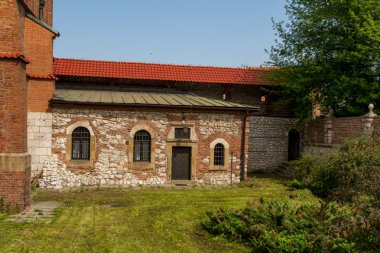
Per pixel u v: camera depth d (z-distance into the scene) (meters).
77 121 20.05
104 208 15.08
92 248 10.24
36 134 19.53
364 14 21.95
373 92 23.22
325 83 24.83
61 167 19.84
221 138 21.95
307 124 26.94
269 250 9.59
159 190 19.53
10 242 10.44
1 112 13.36
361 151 11.47
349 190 6.24
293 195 17.06
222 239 11.23
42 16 23.30
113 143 20.52
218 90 26.94
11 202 13.57
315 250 8.64
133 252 10.01
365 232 5.66
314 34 24.89
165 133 21.20
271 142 27.64
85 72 24.56
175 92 25.98
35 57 19.53
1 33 13.21
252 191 19.66
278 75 25.80
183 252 10.18
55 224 12.47
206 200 17.16
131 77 25.14
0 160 13.39
